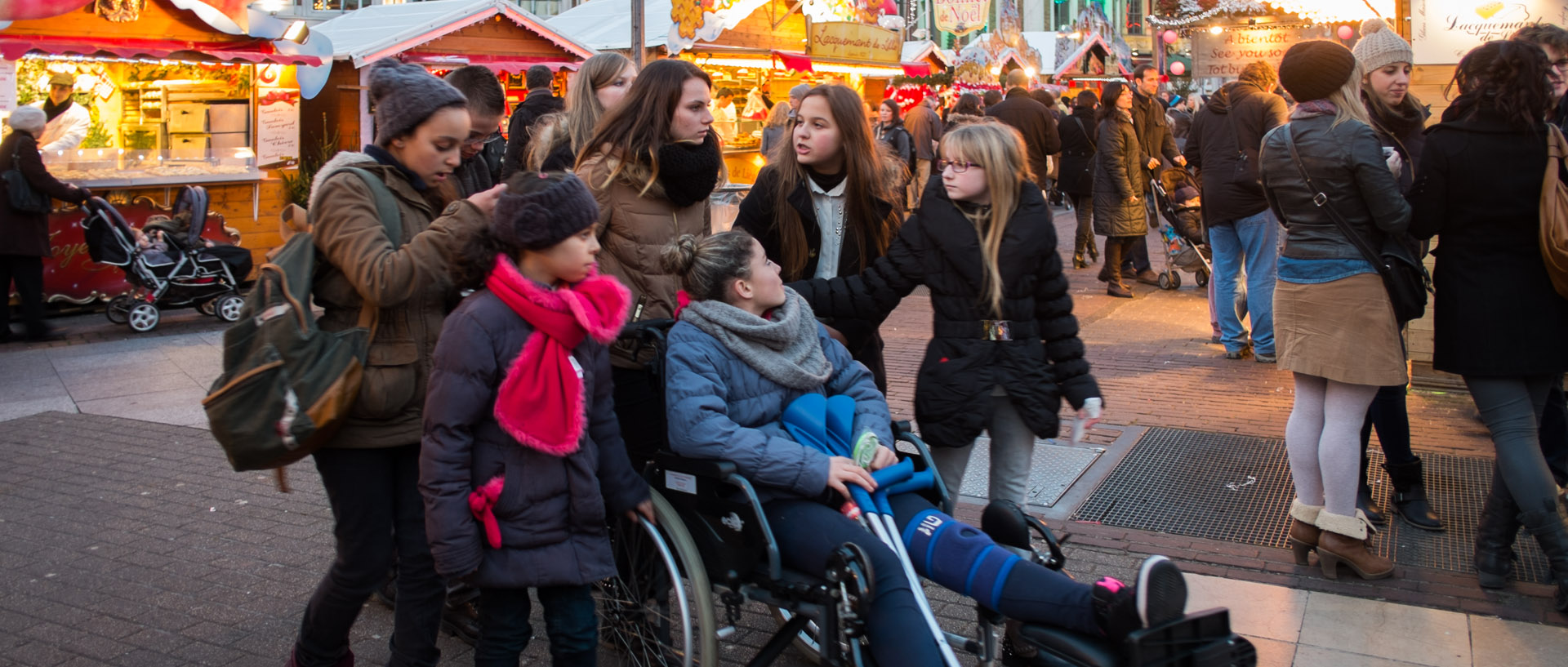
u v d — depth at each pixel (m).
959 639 3.17
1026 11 36.19
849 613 2.76
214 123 11.45
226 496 5.29
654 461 3.33
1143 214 10.23
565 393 2.85
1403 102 4.90
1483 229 3.95
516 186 2.81
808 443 3.23
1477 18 6.34
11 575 4.37
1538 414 4.18
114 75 12.14
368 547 3.05
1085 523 4.84
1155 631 2.57
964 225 3.53
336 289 3.01
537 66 6.72
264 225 11.09
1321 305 4.05
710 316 3.23
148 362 8.16
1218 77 11.18
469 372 2.79
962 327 3.57
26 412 6.83
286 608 4.07
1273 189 4.17
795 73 17.38
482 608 3.02
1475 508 4.91
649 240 3.61
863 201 3.98
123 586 4.26
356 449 3.02
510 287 2.81
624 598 3.49
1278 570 4.31
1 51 8.89
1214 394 6.95
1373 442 5.88
